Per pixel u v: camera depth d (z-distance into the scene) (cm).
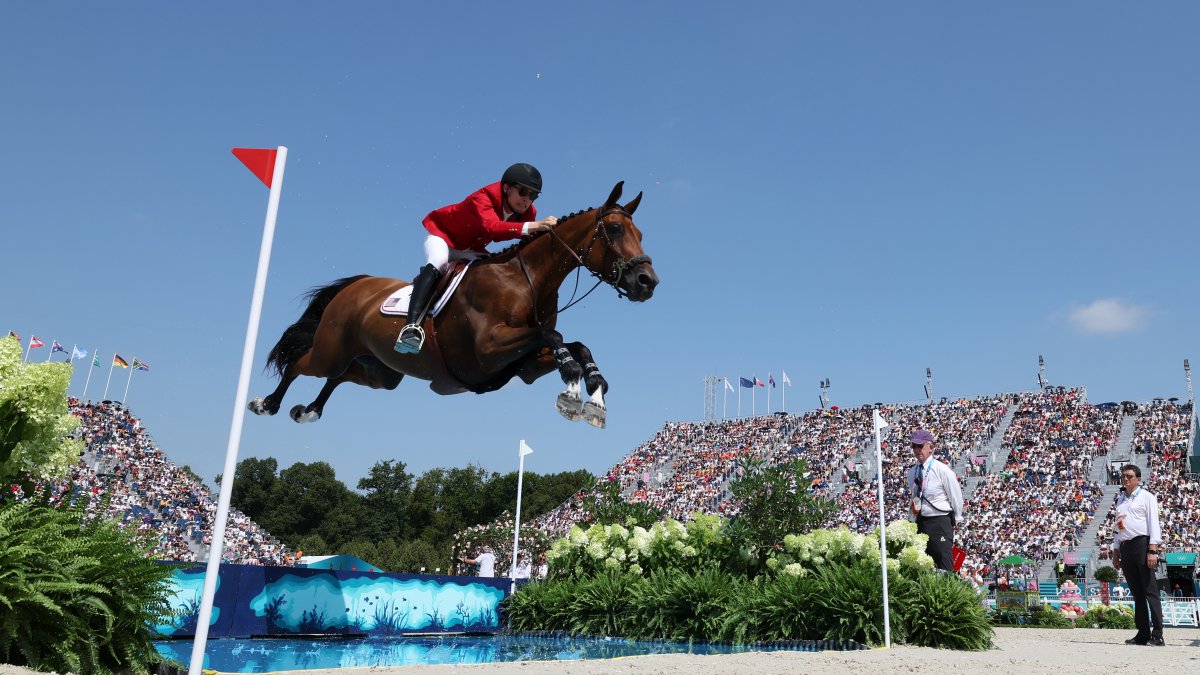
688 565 945
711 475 5394
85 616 425
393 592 900
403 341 549
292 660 616
